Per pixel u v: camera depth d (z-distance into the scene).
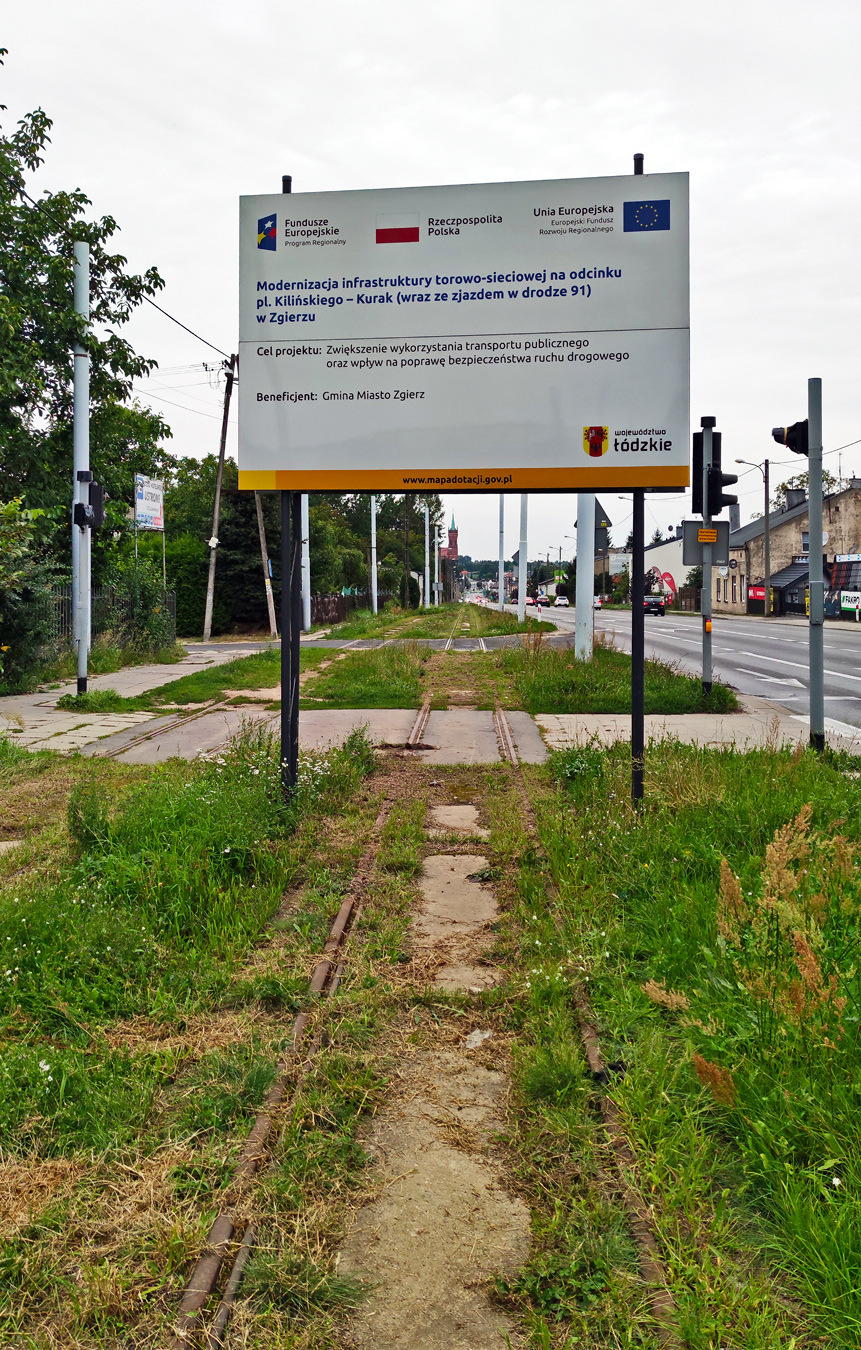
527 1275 2.61
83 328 14.73
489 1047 3.93
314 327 7.47
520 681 15.97
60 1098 3.33
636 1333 2.38
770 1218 2.78
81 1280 2.59
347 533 84.56
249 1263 2.63
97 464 21.56
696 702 13.23
